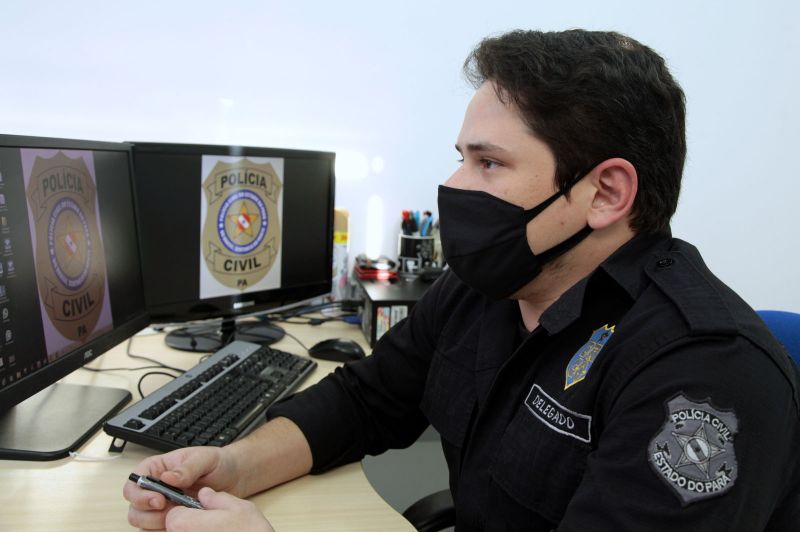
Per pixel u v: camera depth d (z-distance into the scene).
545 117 0.72
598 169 0.73
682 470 0.56
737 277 2.13
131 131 1.60
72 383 1.09
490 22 1.77
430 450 1.95
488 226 0.77
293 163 1.44
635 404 0.62
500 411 0.82
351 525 0.75
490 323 0.89
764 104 1.99
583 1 1.83
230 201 1.35
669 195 0.76
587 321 0.77
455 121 1.81
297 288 1.51
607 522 0.57
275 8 1.62
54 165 0.93
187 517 0.65
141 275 1.20
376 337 1.39
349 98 1.73
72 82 1.54
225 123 1.66
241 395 1.03
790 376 0.63
